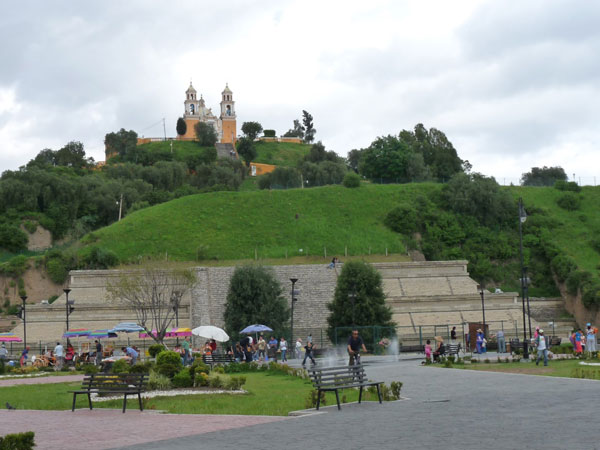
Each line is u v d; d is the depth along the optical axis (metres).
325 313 79.50
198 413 22.72
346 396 25.45
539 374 32.78
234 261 95.69
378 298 69.00
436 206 110.62
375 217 109.19
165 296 78.69
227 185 160.75
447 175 154.75
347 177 119.12
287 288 84.44
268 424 19.06
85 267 91.12
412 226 105.44
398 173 138.75
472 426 17.31
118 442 17.00
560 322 83.19
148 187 148.25
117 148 199.50
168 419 21.25
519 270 98.81
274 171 159.00
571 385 26.81
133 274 73.00
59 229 117.06
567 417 18.31
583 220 109.06
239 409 23.25
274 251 99.31
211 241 101.19
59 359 53.38
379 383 23.56
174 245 99.69
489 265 97.38
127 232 102.12
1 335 61.69
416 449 14.44
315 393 23.08
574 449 13.88
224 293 81.88
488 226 107.12
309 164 161.38
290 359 60.09
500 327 77.56
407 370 38.72
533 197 115.62
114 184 134.75
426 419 18.84
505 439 15.29
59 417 22.69
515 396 23.77
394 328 67.69
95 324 76.19
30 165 163.88
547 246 100.44
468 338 64.56
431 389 27.48
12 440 14.45
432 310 81.50
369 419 19.23
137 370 31.61
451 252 99.94
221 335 49.09
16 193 116.00
